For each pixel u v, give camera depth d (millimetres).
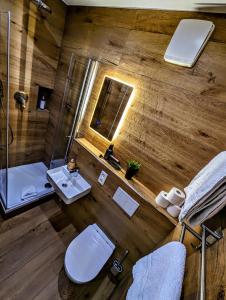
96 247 1724
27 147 2617
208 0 976
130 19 1502
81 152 2025
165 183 1468
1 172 2416
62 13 2053
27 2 1746
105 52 1732
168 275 691
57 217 2297
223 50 1076
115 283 1757
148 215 1475
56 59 2295
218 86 1118
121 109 1674
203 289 546
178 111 1319
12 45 1840
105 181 1792
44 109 2559
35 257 1812
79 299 1627
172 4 1172
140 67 1495
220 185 812
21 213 2160
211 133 1179
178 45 1195
